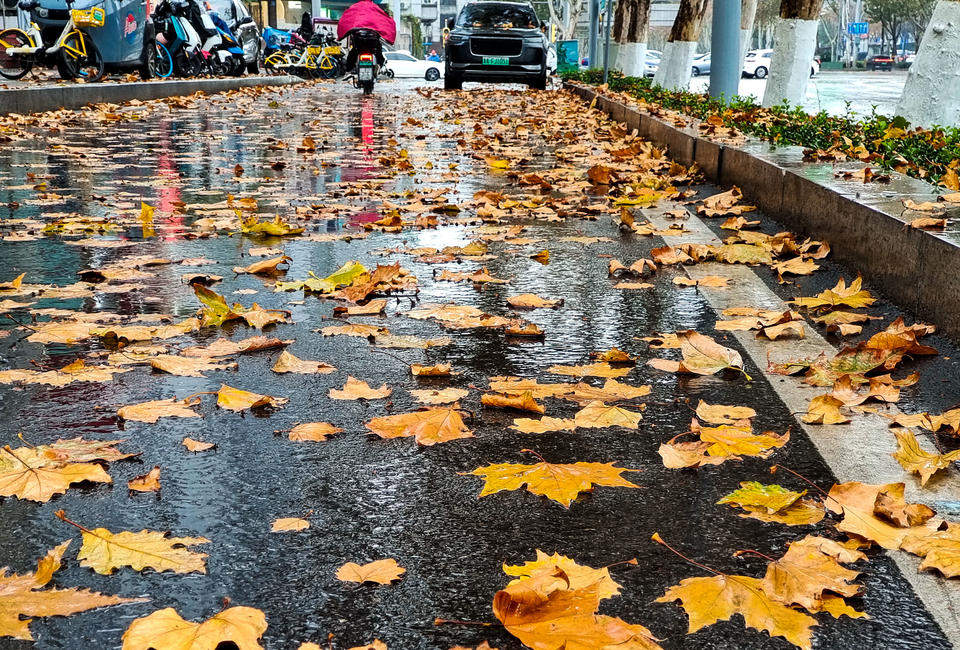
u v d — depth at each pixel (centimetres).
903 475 231
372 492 217
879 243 418
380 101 1900
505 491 218
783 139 798
